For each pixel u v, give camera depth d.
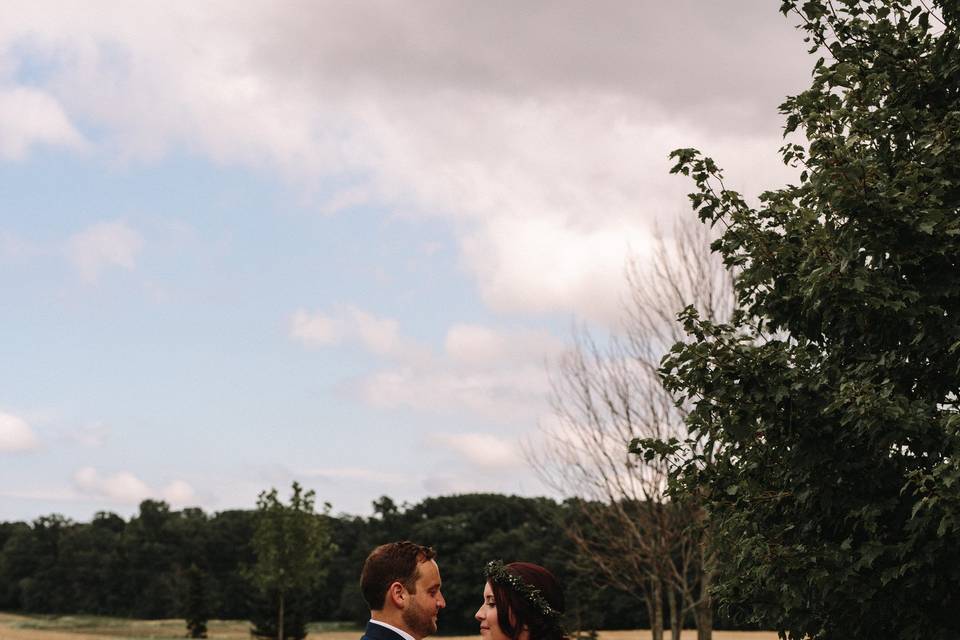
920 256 7.12
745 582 7.59
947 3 8.31
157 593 127.94
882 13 8.43
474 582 93.56
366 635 4.02
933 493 6.32
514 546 89.69
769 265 7.77
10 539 142.00
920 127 7.86
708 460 8.01
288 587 44.75
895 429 6.76
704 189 8.16
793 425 7.26
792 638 7.43
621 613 65.19
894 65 8.20
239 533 132.50
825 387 7.44
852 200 6.86
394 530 115.25
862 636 7.24
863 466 7.10
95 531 139.88
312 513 44.94
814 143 7.40
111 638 72.44
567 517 24.00
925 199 7.05
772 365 7.32
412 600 4.05
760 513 7.72
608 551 22.34
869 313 7.21
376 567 4.08
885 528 7.25
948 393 7.55
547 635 3.60
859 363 7.55
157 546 134.00
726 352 7.46
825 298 7.05
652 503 19.52
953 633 6.88
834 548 7.14
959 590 7.03
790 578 7.01
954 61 8.01
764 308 7.89
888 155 7.93
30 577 137.75
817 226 7.74
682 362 7.62
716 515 7.96
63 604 133.12
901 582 6.97
